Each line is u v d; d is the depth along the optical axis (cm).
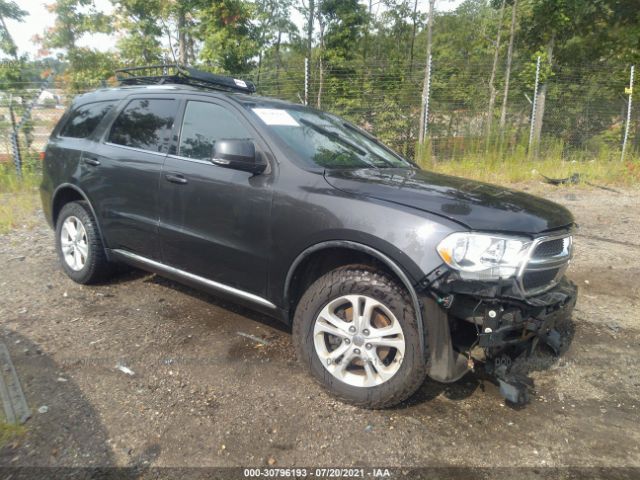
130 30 1591
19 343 344
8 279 470
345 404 287
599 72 1433
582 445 259
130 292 445
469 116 1244
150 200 376
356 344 279
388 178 312
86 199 428
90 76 1552
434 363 261
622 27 1595
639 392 311
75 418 264
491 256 247
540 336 279
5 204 809
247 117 338
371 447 253
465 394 302
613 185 1030
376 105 1201
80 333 363
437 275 248
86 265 440
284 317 316
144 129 397
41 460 232
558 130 1389
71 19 1580
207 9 1452
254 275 321
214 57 1456
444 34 2353
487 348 267
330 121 407
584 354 356
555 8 1437
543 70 1282
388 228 260
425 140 1116
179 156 365
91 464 232
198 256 351
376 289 269
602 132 1402
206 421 268
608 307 439
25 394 284
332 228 277
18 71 1475
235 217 323
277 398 292
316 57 1858
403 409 285
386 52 2305
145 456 240
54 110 1130
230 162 305
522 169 1083
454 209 262
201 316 400
